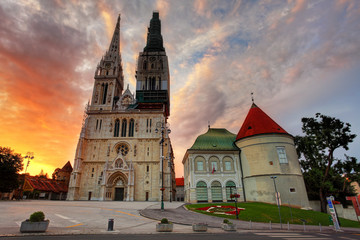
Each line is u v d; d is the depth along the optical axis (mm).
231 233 21672
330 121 52750
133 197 66875
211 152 57156
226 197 53219
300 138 59875
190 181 54281
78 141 74062
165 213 33969
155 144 75562
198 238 17609
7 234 16812
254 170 51531
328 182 50094
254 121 57438
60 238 16000
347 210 47094
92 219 26781
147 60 104562
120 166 71312
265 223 30906
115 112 79688
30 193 76062
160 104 89562
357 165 49906
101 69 90875
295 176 48750
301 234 22547
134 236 18000
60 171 103438
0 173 59781
